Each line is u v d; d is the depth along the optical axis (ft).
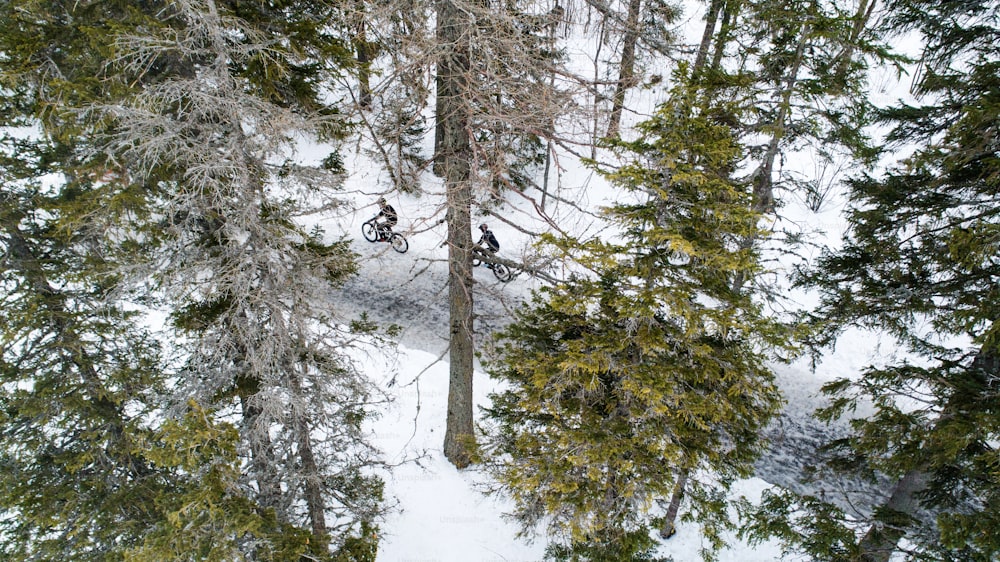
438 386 44.50
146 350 27.84
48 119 20.83
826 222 58.70
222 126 19.79
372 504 27.71
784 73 28.12
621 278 20.77
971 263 19.26
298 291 21.50
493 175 24.36
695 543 35.47
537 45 24.52
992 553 19.49
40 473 25.93
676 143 18.03
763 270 17.65
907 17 25.29
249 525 16.03
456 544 33.88
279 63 21.39
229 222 20.02
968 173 22.45
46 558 24.91
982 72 21.03
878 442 22.53
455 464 38.04
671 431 20.85
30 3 19.86
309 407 23.61
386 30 22.82
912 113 24.44
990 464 18.99
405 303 53.42
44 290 25.05
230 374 22.80
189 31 18.28
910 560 22.79
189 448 16.14
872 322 26.09
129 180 23.25
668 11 39.68
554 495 21.25
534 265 26.84
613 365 19.99
